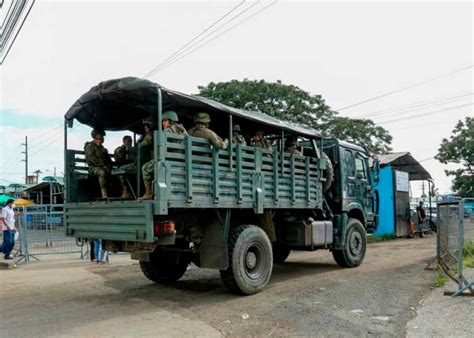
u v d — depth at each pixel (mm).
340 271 9602
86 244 12844
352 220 10352
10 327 5605
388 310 6086
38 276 9500
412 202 24703
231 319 5809
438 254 8664
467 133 37312
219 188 6781
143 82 6270
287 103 24141
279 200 8055
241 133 8562
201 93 24062
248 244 7254
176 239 7203
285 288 7785
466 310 5891
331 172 9805
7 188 39062
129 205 6219
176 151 6188
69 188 7609
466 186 37531
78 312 6328
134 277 9273
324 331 5199
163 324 5637
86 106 7465
